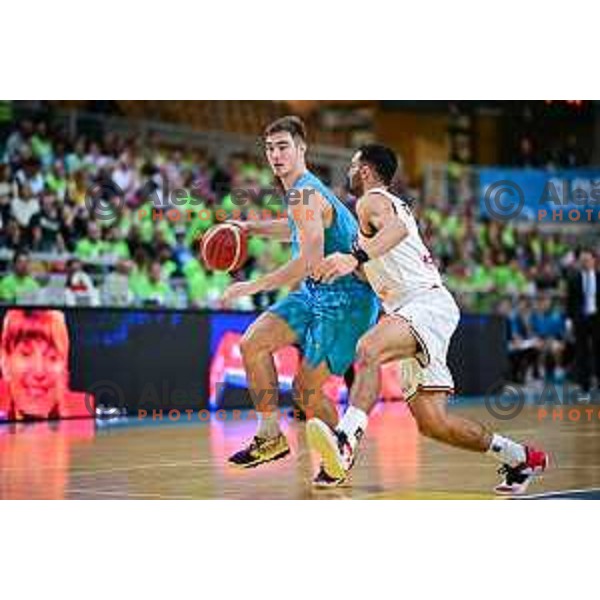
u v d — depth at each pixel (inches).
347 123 686.5
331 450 196.7
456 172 703.1
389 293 205.3
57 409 395.2
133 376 413.7
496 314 565.3
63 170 488.4
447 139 725.9
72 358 398.6
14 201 459.2
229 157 566.3
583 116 734.5
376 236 200.2
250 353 222.7
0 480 233.8
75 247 476.1
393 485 222.1
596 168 727.7
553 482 226.5
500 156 738.8
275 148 226.7
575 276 565.6
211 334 438.6
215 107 617.6
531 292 692.7
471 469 248.8
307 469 251.3
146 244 498.3
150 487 221.8
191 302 502.6
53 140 492.1
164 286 494.9
